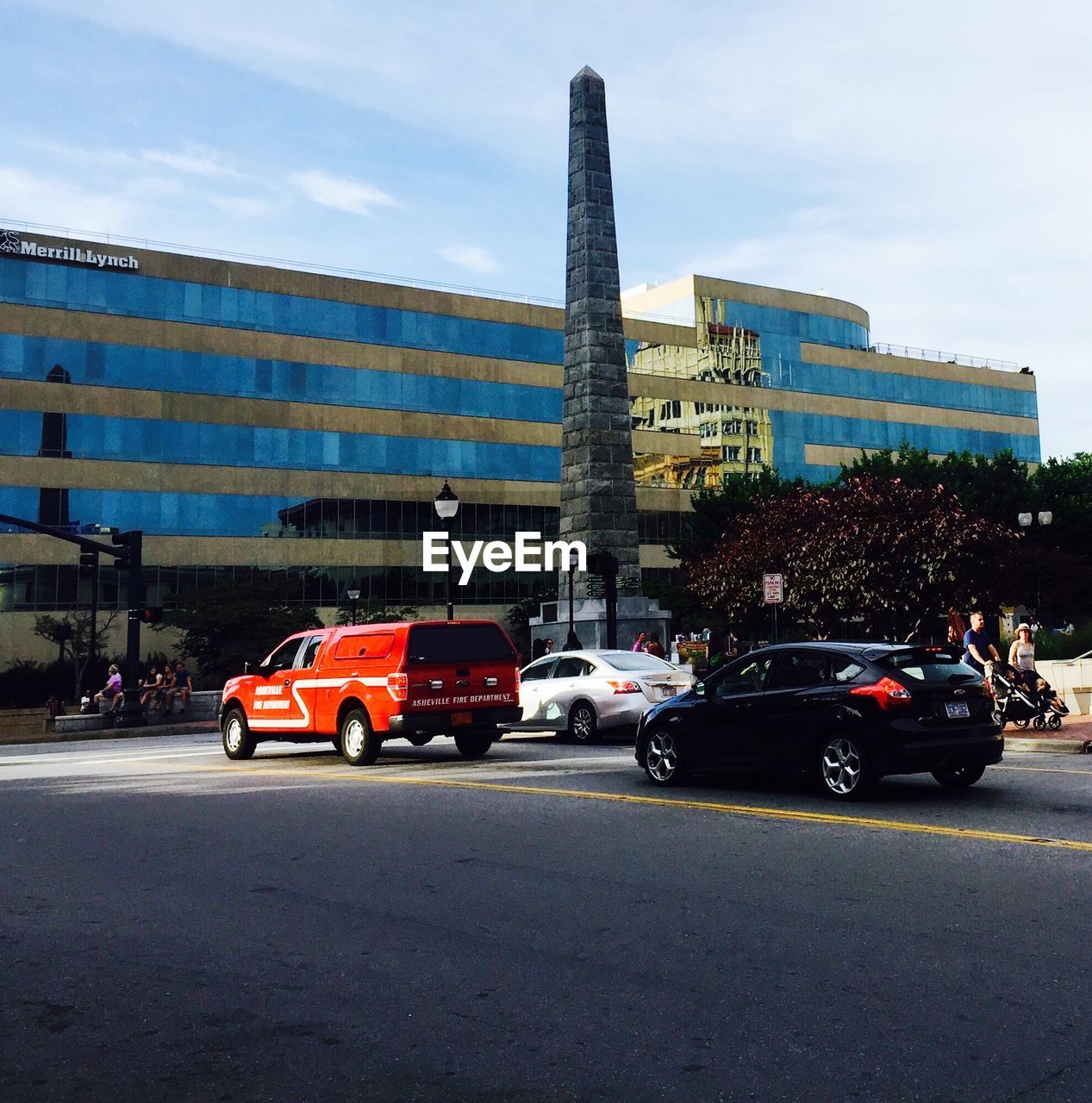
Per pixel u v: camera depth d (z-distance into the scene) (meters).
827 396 79.56
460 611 61.50
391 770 15.21
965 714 11.30
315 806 11.70
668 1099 4.07
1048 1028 4.70
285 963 5.93
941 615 41.38
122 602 52.94
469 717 16.00
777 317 78.38
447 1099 4.12
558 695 19.67
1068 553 56.34
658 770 12.86
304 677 17.05
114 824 10.87
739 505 57.50
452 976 5.61
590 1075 4.30
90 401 53.16
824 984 5.35
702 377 74.62
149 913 7.12
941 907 6.78
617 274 37.94
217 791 13.30
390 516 60.19
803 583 37.41
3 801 13.13
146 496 53.97
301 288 58.91
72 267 53.34
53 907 7.35
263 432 57.12
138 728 30.22
